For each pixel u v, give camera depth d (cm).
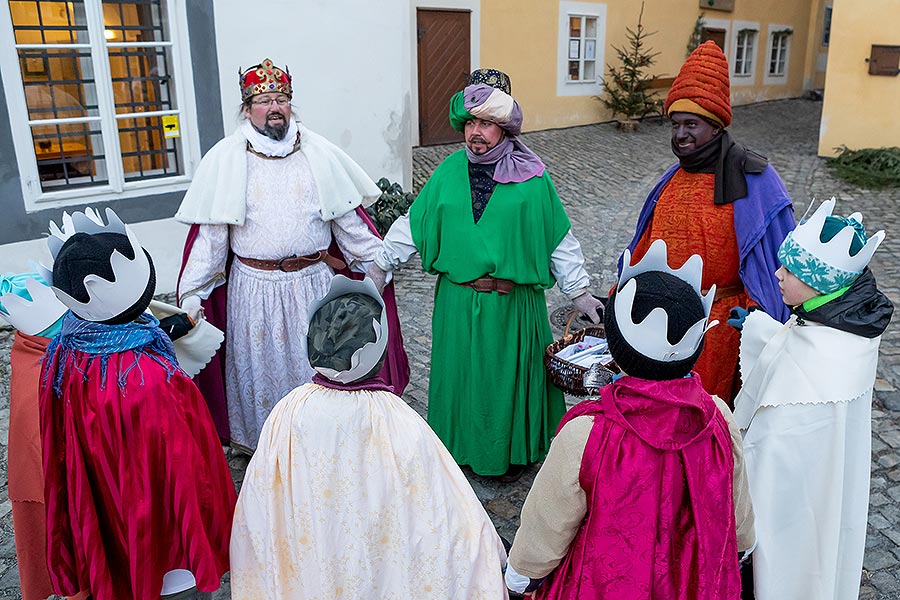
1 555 314
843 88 1092
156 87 614
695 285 167
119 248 208
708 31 1596
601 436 165
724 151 299
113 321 208
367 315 191
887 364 484
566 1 1285
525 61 1262
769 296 289
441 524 193
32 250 565
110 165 586
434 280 663
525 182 316
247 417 360
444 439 355
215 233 334
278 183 333
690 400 164
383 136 771
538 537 175
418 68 1126
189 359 279
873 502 344
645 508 162
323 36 698
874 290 215
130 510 206
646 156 1192
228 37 629
